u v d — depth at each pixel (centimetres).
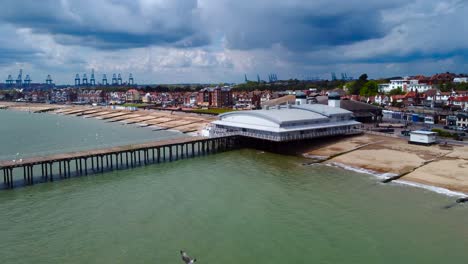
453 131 10212
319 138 9569
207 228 4503
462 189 5691
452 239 4138
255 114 9706
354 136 9862
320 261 3722
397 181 6278
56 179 6744
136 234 4350
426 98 17825
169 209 5131
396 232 4331
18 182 6544
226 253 3897
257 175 6875
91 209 5159
